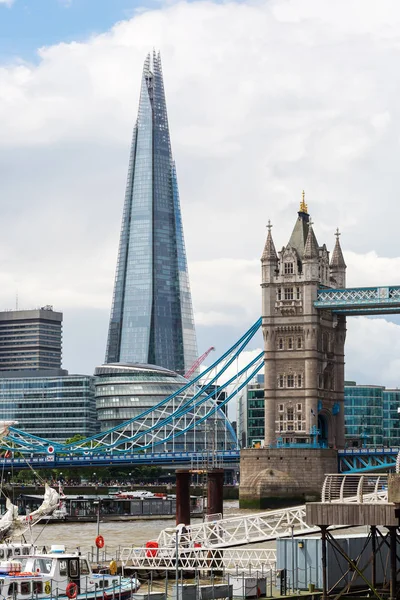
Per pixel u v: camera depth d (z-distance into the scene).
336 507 86.75
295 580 112.31
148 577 123.44
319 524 87.12
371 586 92.94
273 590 111.38
